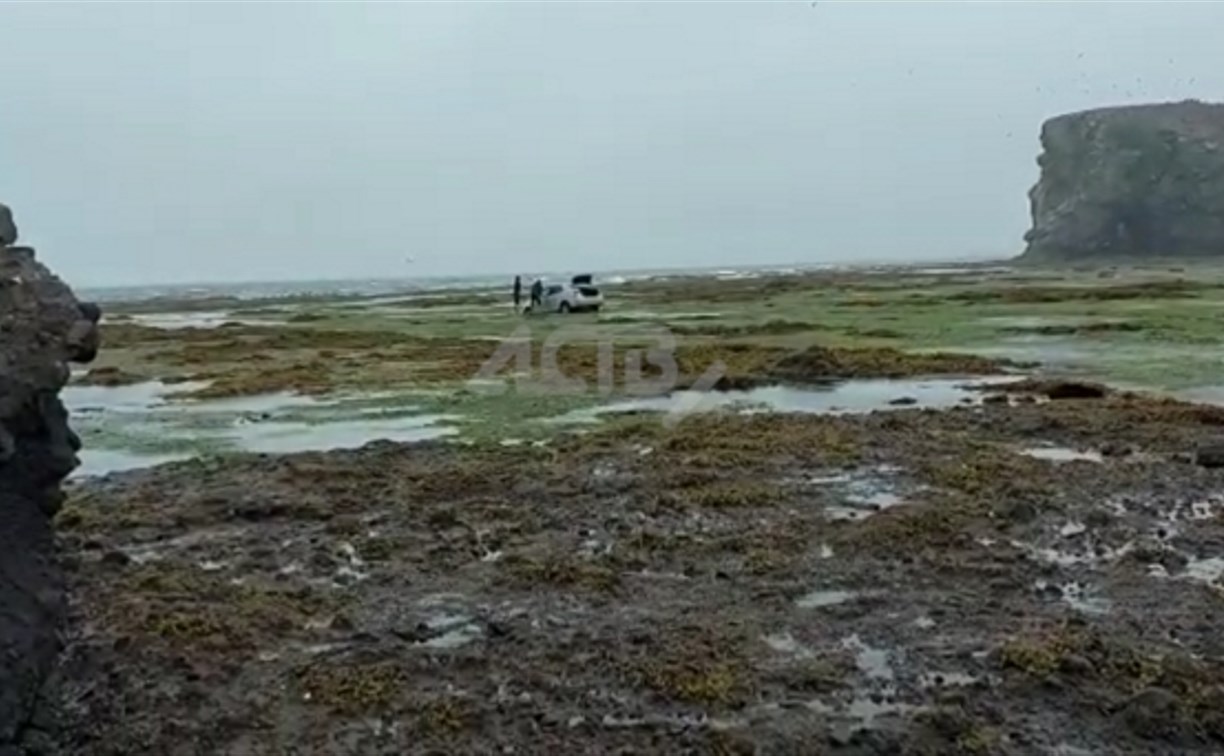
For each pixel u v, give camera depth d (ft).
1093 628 27.02
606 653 26.25
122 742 22.27
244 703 23.90
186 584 31.78
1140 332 107.34
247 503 42.09
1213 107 520.01
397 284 629.10
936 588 30.66
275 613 29.17
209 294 511.40
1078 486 41.88
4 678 22.44
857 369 82.02
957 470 44.57
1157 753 21.04
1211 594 29.60
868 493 42.01
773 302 192.75
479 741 22.11
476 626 28.55
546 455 50.67
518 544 36.09
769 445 51.62
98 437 60.90
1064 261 490.49
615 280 417.49
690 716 22.95
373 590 31.60
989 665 25.03
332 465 49.57
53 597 25.52
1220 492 40.75
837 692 23.86
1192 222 483.51
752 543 35.22
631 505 40.88
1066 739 21.56
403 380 85.10
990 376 77.97
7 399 24.54
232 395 79.51
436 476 45.96
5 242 27.32
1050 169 541.34
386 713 23.40
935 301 179.42
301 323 177.17
